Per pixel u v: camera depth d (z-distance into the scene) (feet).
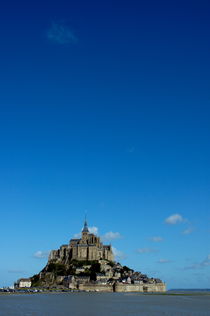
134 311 621.72
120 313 584.81
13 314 568.82
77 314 568.82
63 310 637.71
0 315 553.23
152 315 554.46
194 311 622.13
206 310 644.27
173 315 553.64
